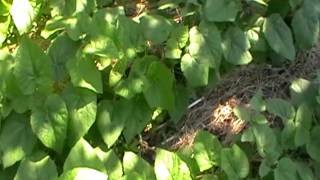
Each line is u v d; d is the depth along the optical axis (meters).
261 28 1.43
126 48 1.35
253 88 1.48
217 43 1.37
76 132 1.32
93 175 1.18
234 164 1.32
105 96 1.38
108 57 1.33
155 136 1.45
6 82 1.32
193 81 1.36
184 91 1.43
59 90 1.36
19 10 1.40
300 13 1.41
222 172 1.34
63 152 1.34
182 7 1.46
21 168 1.25
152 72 1.36
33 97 1.33
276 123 1.42
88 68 1.32
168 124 1.46
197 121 1.46
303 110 1.38
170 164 1.29
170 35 1.38
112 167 1.29
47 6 1.46
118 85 1.35
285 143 1.37
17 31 1.46
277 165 1.33
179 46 1.38
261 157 1.38
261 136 1.35
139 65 1.36
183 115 1.46
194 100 1.47
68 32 1.35
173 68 1.41
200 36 1.37
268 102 1.38
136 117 1.38
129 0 1.58
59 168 1.35
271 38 1.40
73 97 1.33
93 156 1.25
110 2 1.55
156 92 1.37
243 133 1.36
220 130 1.44
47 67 1.33
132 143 1.42
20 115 1.35
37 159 1.33
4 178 1.34
